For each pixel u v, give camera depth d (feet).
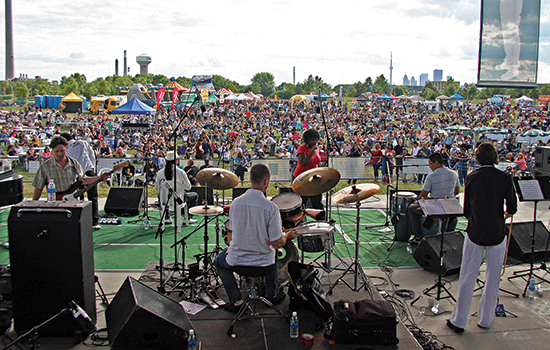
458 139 83.66
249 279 16.97
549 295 18.48
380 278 19.97
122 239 25.73
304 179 16.24
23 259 13.34
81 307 13.65
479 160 15.03
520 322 16.07
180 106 135.64
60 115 151.94
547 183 18.86
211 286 17.13
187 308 15.37
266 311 15.21
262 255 13.78
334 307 13.91
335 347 13.05
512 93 269.85
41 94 306.76
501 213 14.60
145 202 29.19
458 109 207.72
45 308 13.62
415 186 43.96
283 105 212.23
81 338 13.70
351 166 42.88
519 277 20.48
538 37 21.68
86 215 13.80
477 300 17.97
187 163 38.68
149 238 25.94
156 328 12.39
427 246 20.98
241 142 81.20
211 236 26.40
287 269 15.90
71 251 13.37
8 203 21.61
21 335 13.42
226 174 18.03
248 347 13.00
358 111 199.11
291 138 98.94
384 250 24.43
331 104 214.48
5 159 43.93
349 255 22.30
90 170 26.32
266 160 41.50
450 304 17.51
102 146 60.18
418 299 17.60
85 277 13.76
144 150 55.77
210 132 107.86
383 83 380.58
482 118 158.51
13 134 84.84
